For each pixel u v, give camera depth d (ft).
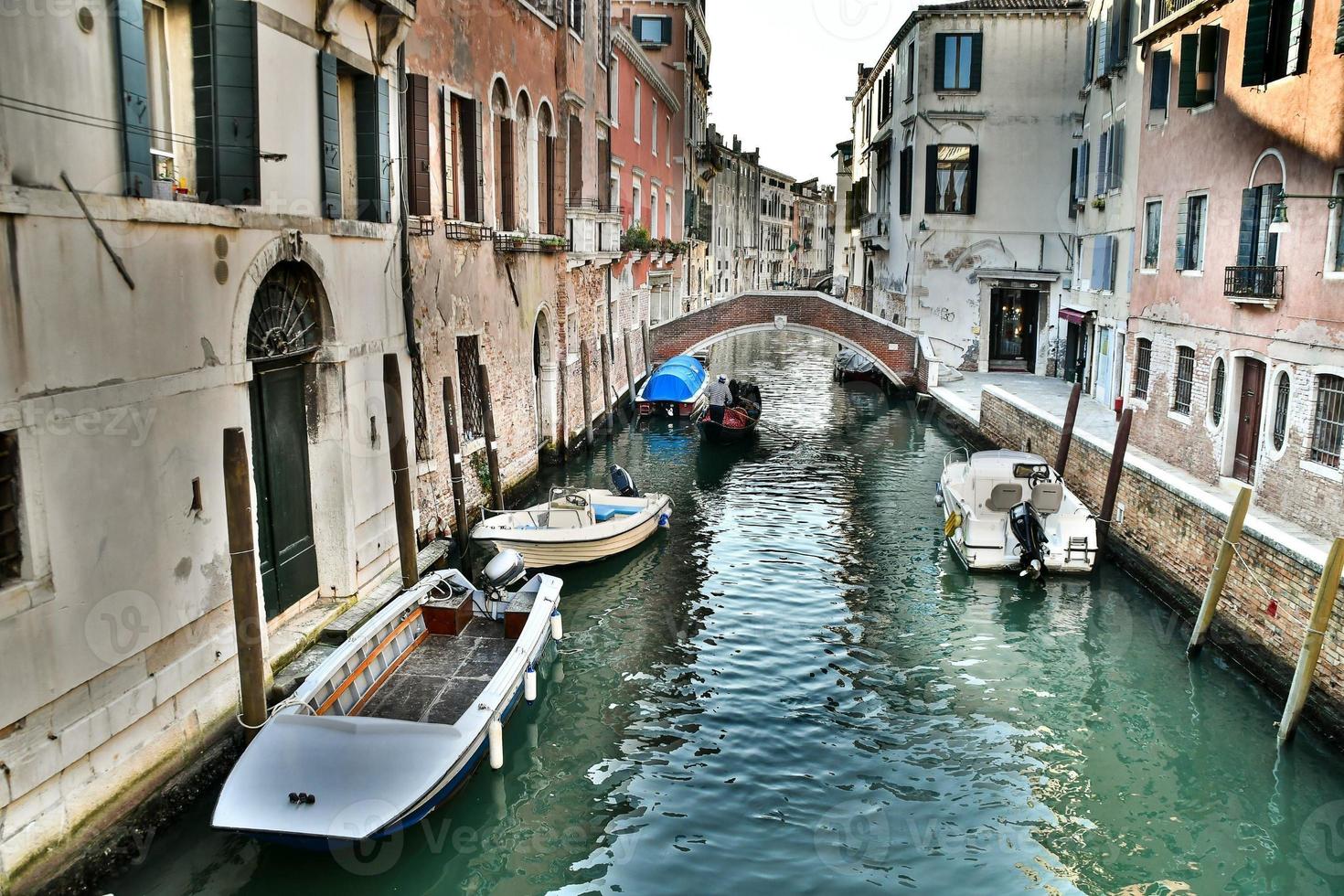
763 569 43.91
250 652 22.62
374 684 27.02
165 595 22.07
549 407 59.36
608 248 71.00
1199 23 49.39
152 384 21.43
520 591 33.06
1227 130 46.52
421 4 37.42
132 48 20.54
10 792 17.80
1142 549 41.57
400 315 35.06
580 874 22.75
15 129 17.61
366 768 21.57
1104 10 74.95
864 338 96.78
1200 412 49.44
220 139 24.29
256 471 26.94
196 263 22.84
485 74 45.32
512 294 50.44
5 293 17.49
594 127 65.10
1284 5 41.47
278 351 27.68
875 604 39.73
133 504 20.94
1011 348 98.32
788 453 70.90
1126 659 34.65
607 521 43.70
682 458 68.54
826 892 22.25
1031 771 27.58
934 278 95.30
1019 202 93.25
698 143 136.05
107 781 20.21
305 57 28.09
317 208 29.12
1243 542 32.58
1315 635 26.99
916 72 92.79
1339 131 37.40
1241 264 44.80
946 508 51.06
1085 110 82.74
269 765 21.24
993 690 32.35
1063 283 91.30
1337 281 37.52
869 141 126.82
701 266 147.54
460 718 24.12
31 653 18.24
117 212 20.11
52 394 18.63
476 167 44.21
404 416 32.12
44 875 18.53
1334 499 37.58
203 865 21.65
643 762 27.53
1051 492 42.88
